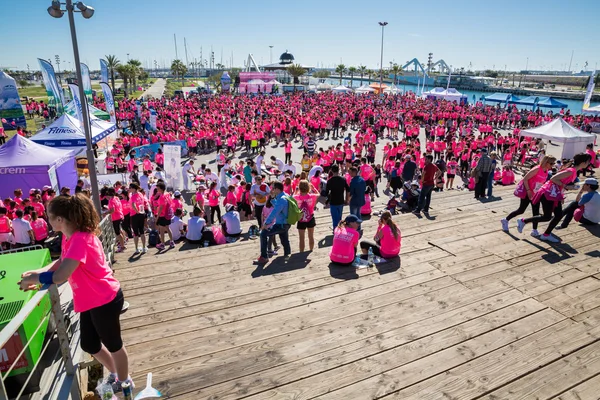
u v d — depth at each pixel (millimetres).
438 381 3439
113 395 3021
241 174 15461
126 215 10094
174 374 3512
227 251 6414
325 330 4184
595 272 5484
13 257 4309
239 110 38031
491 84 122750
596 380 3471
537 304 4684
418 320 4363
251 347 3900
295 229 7988
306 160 17469
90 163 8688
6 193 12234
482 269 5617
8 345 3238
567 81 132125
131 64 79625
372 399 3236
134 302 4762
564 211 7141
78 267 2531
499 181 15141
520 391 3334
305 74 84750
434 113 36719
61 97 21266
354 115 35250
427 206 8586
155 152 21312
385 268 5695
